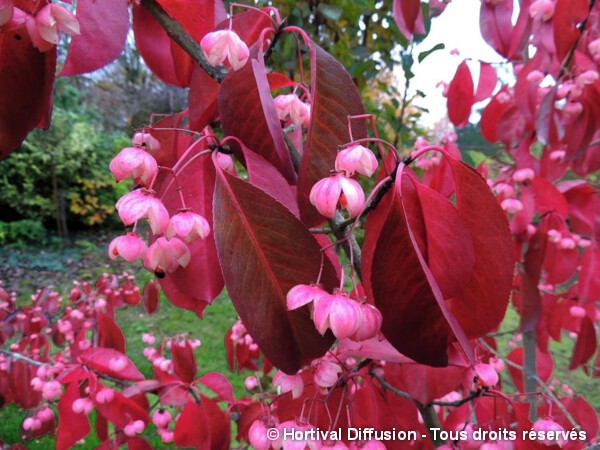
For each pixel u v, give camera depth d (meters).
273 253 0.60
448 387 0.94
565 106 1.51
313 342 0.62
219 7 0.85
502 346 3.28
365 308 0.61
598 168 1.86
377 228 0.64
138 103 9.54
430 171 1.74
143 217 0.66
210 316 5.05
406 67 1.96
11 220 8.22
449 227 0.65
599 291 1.75
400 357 0.87
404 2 1.31
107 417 1.42
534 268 1.73
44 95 0.66
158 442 2.64
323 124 0.66
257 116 0.67
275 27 0.76
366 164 0.58
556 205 1.68
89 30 0.66
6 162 7.76
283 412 0.99
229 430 1.37
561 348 3.56
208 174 0.83
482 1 1.59
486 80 1.76
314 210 0.67
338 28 2.17
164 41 0.88
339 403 0.95
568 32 1.41
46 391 1.59
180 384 1.51
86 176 8.64
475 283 0.68
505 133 1.85
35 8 0.60
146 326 4.84
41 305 2.42
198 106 0.79
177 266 0.75
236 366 2.23
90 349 1.50
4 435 2.86
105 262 7.16
